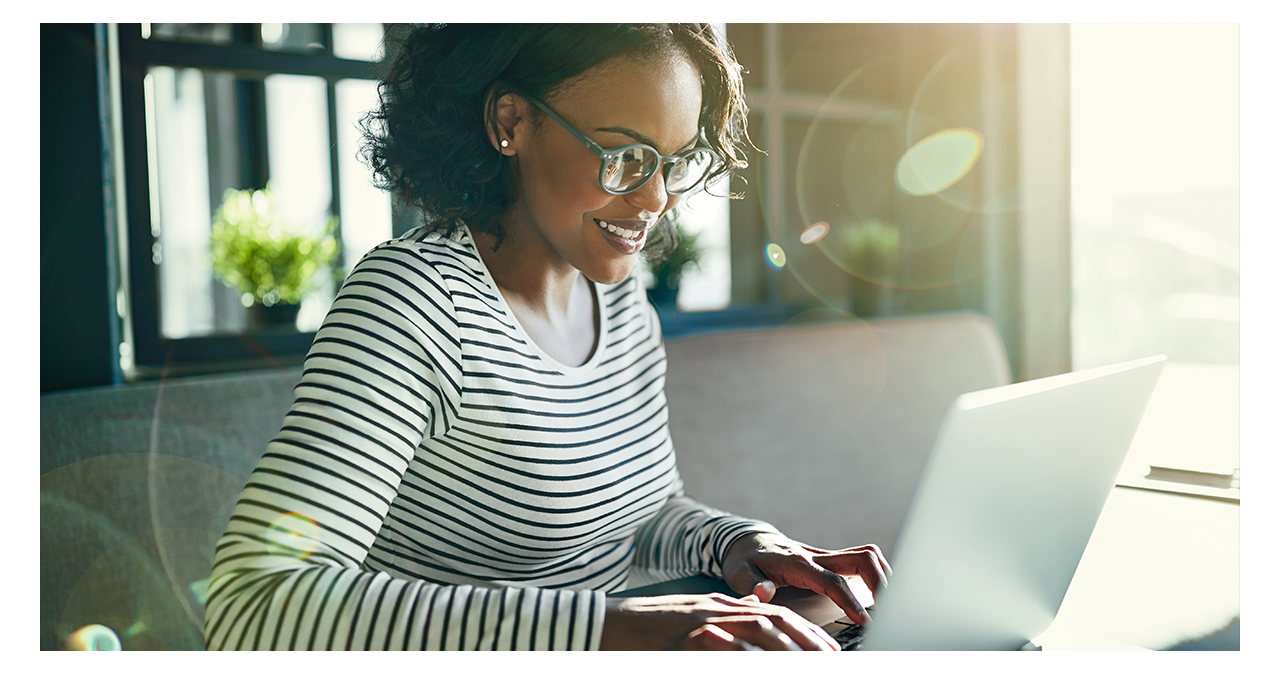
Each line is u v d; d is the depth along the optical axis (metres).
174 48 1.57
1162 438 1.39
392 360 0.72
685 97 0.80
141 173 1.54
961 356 2.54
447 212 0.87
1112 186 2.94
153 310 1.56
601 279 0.86
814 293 2.83
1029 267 3.01
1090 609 0.74
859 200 2.88
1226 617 0.72
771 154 2.61
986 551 0.55
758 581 0.79
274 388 1.40
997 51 2.96
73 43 1.34
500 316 0.85
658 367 1.04
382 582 0.61
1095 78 2.89
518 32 0.80
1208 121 2.66
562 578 0.92
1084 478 0.62
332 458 0.65
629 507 0.94
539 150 0.82
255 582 0.59
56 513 1.15
